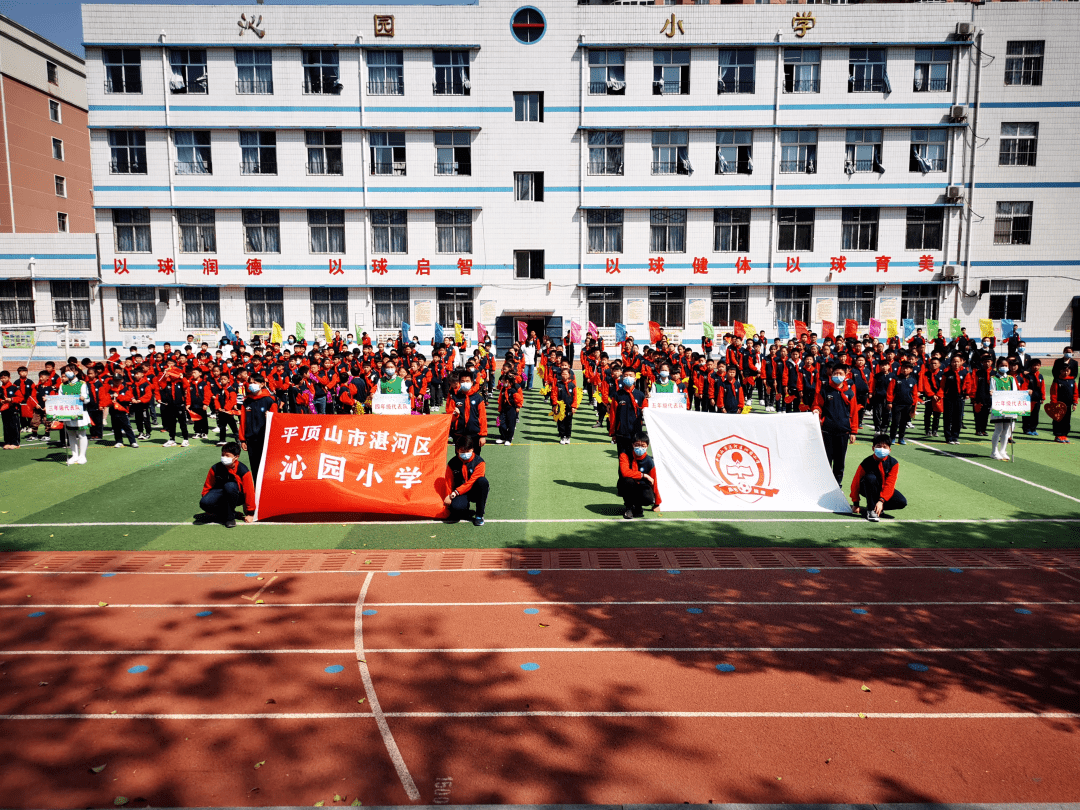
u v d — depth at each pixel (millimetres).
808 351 22703
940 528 12438
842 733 6797
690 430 13664
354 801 5914
